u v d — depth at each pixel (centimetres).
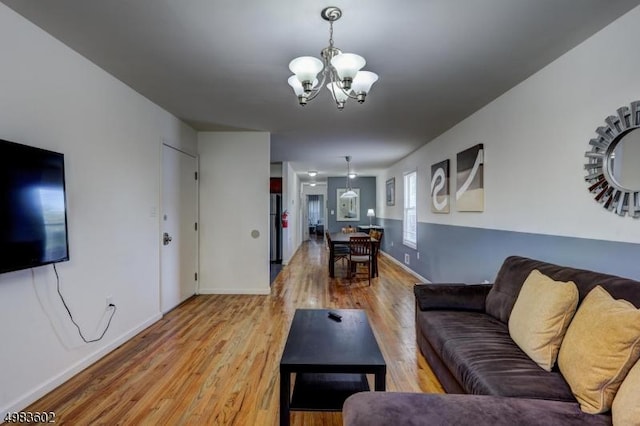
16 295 191
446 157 459
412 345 292
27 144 199
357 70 190
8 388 186
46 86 212
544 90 257
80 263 241
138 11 187
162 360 259
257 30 205
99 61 249
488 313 246
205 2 177
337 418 193
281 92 310
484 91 308
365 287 515
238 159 463
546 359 160
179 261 409
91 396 208
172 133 385
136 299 313
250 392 215
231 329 327
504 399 130
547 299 170
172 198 388
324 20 194
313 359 169
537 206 267
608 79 201
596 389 125
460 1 176
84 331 245
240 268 466
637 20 183
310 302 427
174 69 262
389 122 412
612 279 163
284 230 726
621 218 195
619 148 195
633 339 120
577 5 180
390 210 838
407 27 201
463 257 404
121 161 290
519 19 193
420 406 124
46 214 200
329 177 1072
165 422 184
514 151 297
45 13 190
